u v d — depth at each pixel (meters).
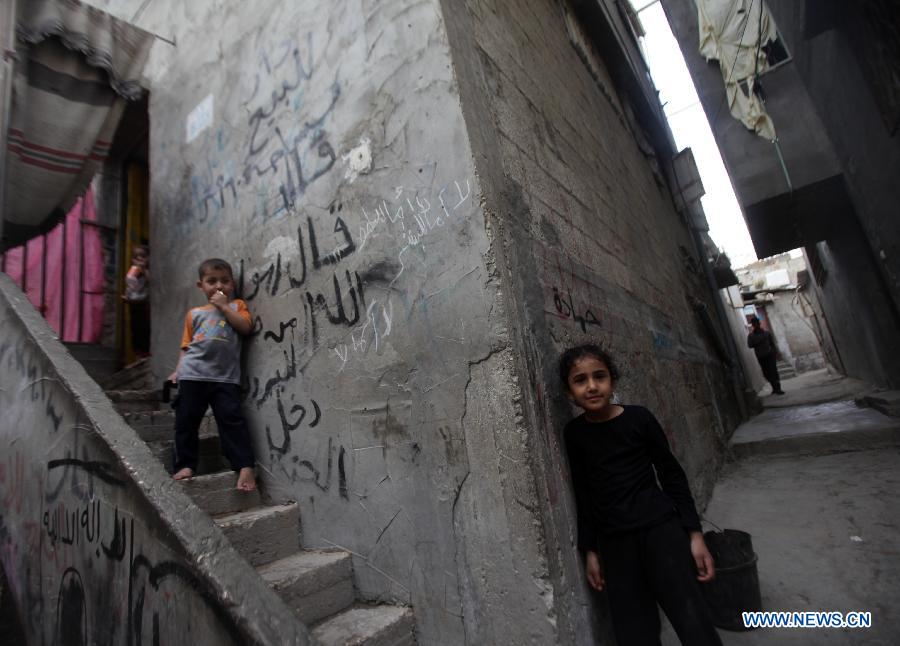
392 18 2.23
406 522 1.91
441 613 1.77
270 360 2.58
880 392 6.27
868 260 6.41
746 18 6.00
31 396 1.98
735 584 2.08
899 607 2.01
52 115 3.31
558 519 1.64
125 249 5.12
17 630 1.93
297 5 2.81
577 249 2.70
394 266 2.06
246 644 1.04
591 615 1.65
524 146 2.46
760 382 16.50
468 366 1.77
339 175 2.36
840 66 4.39
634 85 7.02
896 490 3.31
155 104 3.97
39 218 3.38
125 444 1.53
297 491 2.34
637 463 1.69
